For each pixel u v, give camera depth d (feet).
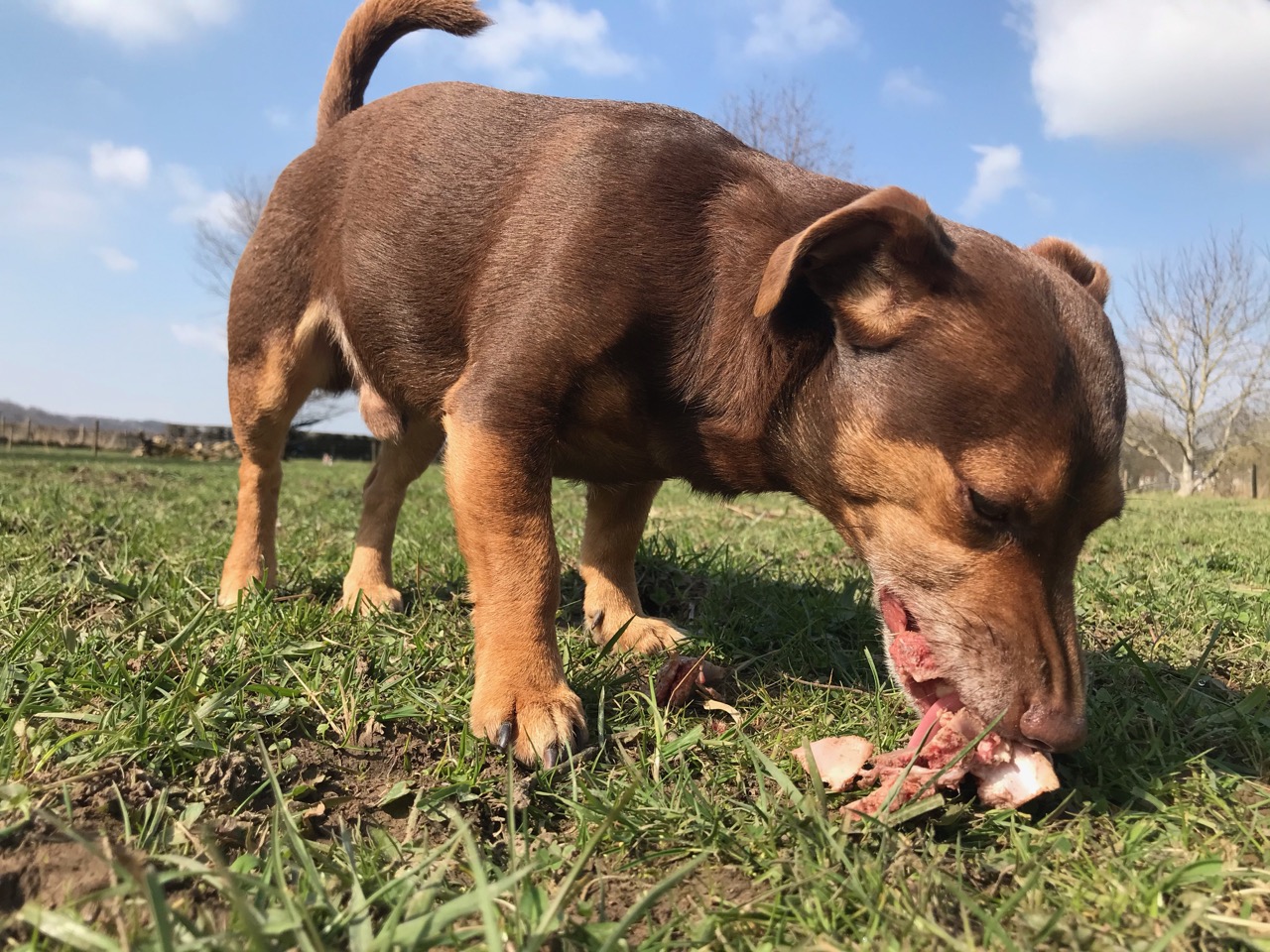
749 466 1.44
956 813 1.07
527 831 1.02
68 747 1.12
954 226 1.37
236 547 2.01
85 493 4.36
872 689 1.56
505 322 1.44
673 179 1.44
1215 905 0.90
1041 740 1.13
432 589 2.16
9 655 1.38
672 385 1.43
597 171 1.46
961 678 1.19
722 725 1.39
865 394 1.27
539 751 1.21
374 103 1.91
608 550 1.87
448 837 1.03
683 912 0.89
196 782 1.07
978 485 1.18
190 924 0.74
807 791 1.13
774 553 3.04
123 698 1.25
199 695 1.32
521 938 0.79
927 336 1.22
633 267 1.39
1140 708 1.44
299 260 1.92
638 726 1.33
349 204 1.80
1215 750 1.33
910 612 1.26
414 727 1.30
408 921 0.78
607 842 1.02
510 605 1.33
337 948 0.78
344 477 9.33
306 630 1.66
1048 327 1.20
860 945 0.82
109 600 1.81
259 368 1.97
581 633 1.81
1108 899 0.89
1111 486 1.20
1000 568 1.19
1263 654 1.81
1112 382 1.21
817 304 1.33
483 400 1.41
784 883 0.93
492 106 1.70
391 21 2.16
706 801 1.10
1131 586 2.46
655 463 1.54
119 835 0.94
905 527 1.25
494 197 1.57
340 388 2.08
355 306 1.77
